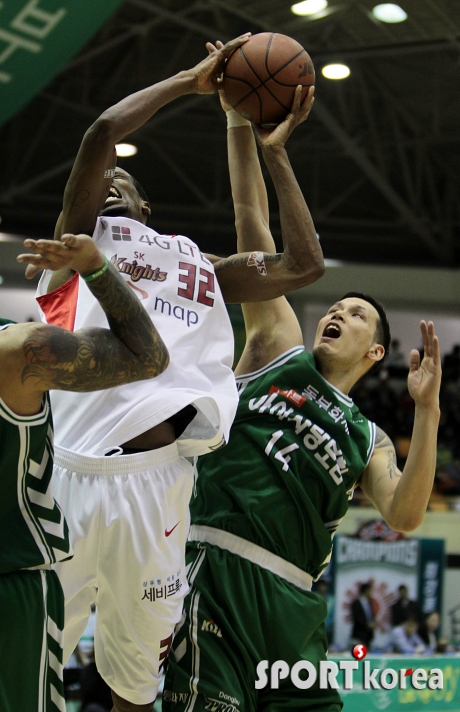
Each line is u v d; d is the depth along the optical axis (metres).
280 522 3.24
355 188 17.11
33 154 15.46
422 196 17.52
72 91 13.62
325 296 19.75
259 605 3.14
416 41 11.89
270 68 2.90
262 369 3.49
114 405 2.61
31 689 2.15
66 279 2.82
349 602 10.76
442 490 16.12
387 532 11.02
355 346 3.64
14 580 2.18
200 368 2.74
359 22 11.50
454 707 3.88
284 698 3.11
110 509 2.55
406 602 10.84
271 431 3.34
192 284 2.78
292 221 2.90
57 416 2.68
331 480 3.31
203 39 12.56
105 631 2.66
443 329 21.34
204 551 3.22
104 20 4.38
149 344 2.18
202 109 14.41
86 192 2.59
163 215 17.75
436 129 14.91
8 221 17.58
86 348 2.09
